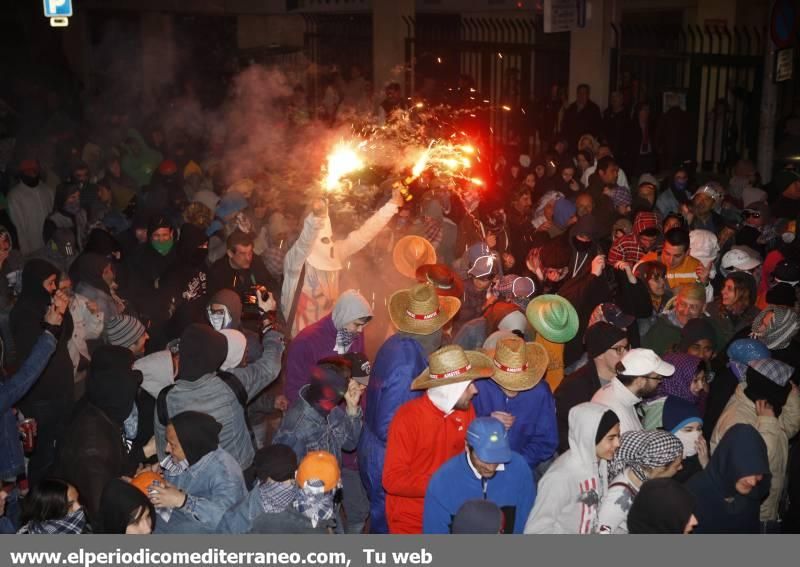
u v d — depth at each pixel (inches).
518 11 726.5
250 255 312.8
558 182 484.1
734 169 513.0
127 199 509.4
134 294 324.5
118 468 195.3
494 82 709.9
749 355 219.3
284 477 174.6
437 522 181.9
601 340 219.0
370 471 212.2
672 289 298.8
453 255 370.3
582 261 319.6
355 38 821.9
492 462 170.7
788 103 645.3
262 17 899.4
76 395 280.8
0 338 239.8
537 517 180.4
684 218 369.7
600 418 180.5
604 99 644.1
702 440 204.7
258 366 224.4
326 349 241.3
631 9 732.7
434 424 195.5
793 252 303.4
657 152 611.8
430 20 772.0
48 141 673.0
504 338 212.5
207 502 178.4
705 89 655.8
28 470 246.2
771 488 210.2
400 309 223.9
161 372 215.0
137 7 741.9
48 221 391.5
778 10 482.3
